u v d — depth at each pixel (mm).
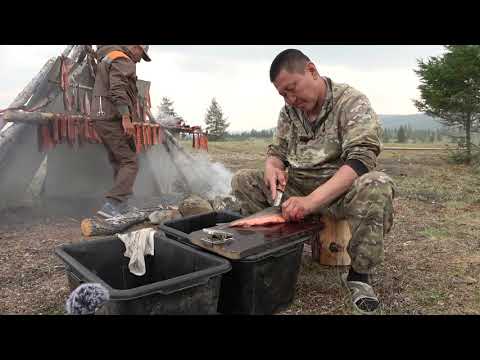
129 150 4309
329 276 2844
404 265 3100
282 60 2447
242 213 3131
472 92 10258
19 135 4797
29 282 2775
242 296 2111
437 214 4816
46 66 4941
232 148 15273
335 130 2662
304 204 2324
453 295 2574
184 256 2145
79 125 4637
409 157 11945
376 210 2232
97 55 4285
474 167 9352
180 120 6152
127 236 2379
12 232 4020
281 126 3078
